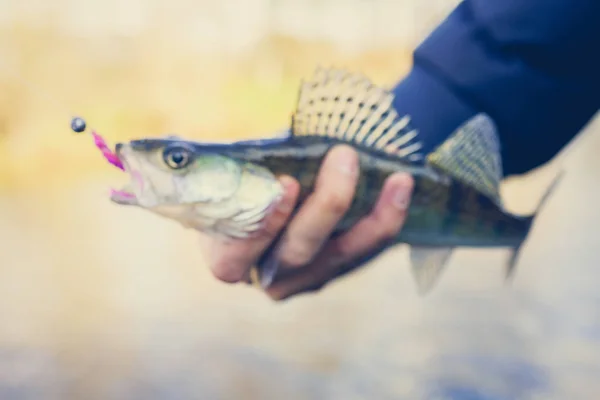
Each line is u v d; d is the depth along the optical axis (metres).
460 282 1.72
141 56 3.17
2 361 1.43
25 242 2.27
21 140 3.04
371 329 1.52
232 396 1.27
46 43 3.11
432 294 1.67
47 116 3.05
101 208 2.75
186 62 3.17
